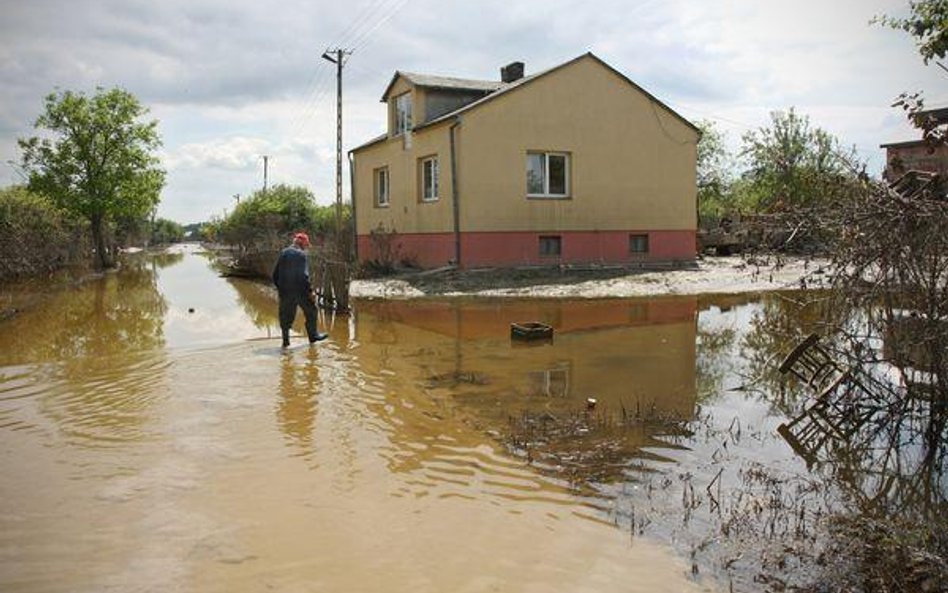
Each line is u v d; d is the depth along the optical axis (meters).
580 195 21.80
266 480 5.16
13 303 17.23
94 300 18.25
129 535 4.32
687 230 23.81
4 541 4.25
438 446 5.89
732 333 11.22
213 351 10.12
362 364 9.12
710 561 4.00
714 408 7.04
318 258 16.45
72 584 3.77
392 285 18.66
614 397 7.46
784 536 4.29
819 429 6.37
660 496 4.88
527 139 20.88
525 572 3.89
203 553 4.09
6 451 5.81
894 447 5.93
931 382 5.95
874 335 6.41
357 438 6.09
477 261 20.47
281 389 7.77
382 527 4.42
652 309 14.14
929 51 6.02
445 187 20.80
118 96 33.28
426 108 22.39
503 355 9.67
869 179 5.71
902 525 4.41
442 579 3.82
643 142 22.80
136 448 5.86
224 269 32.44
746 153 26.48
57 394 7.64
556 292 16.95
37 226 24.30
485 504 4.75
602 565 3.96
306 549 4.14
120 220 48.03
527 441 6.02
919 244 5.51
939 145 5.77
